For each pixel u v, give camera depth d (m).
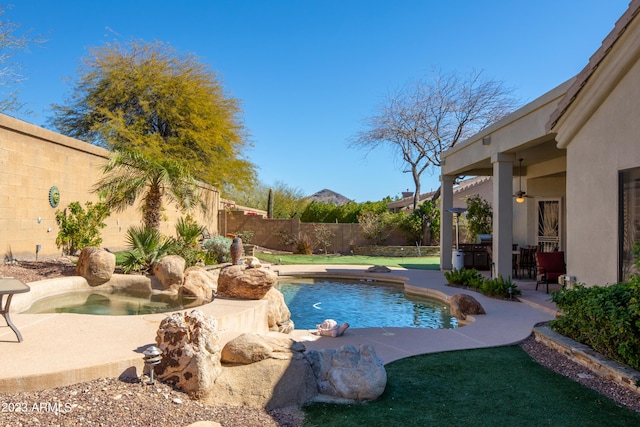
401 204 32.66
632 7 5.98
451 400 4.45
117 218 15.45
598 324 5.40
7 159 10.23
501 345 6.68
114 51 22.23
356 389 4.41
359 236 26.73
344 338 7.16
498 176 11.55
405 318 9.84
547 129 8.58
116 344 4.75
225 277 8.07
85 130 22.36
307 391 4.43
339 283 15.26
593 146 7.41
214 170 23.55
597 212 7.31
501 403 4.37
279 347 4.56
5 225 10.21
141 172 12.25
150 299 9.19
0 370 3.85
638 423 3.91
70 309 8.02
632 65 6.45
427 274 15.83
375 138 27.92
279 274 16.47
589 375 5.17
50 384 3.80
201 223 22.53
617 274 6.78
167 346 4.20
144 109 21.72
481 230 19.45
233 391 4.17
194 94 22.83
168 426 3.48
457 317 9.04
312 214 34.16
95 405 3.58
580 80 7.19
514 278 13.84
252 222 26.56
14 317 6.06
